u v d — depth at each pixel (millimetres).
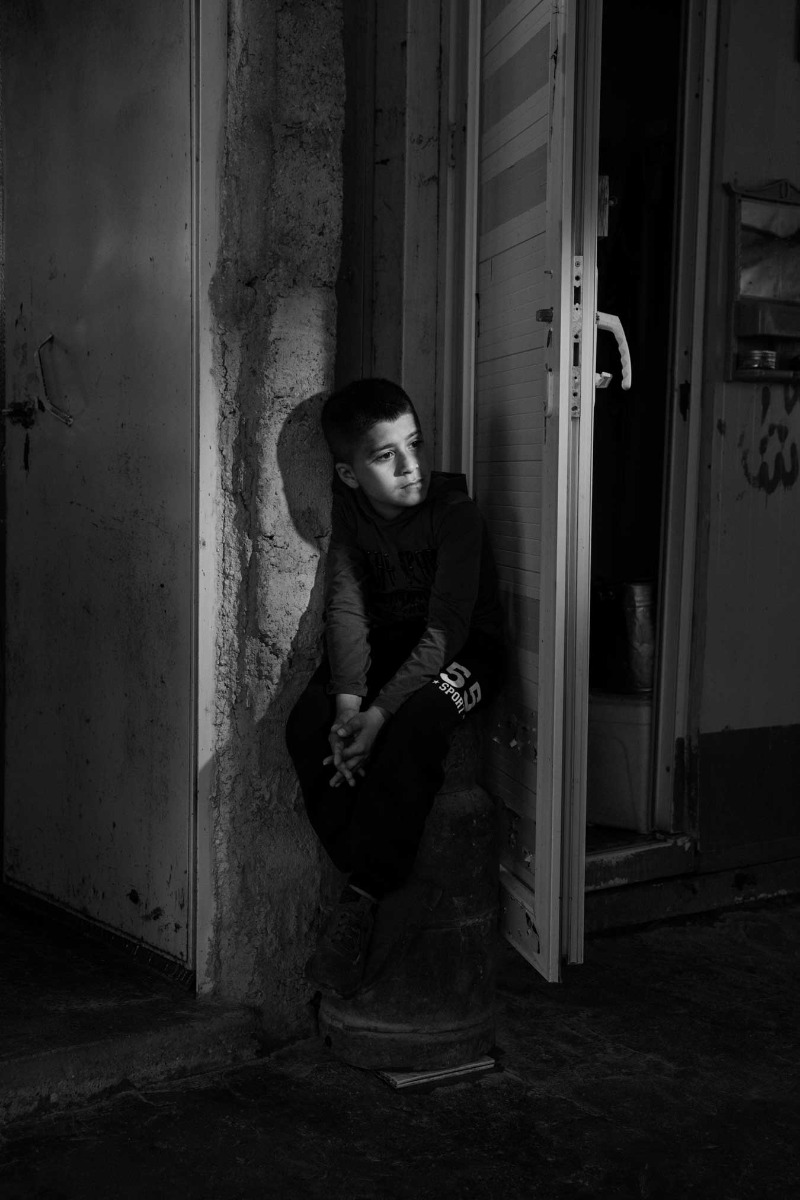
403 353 3004
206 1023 2467
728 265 3398
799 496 3619
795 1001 2926
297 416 2529
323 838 2465
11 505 3086
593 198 2566
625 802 3598
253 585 2535
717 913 3518
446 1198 2051
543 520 2439
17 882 3160
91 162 2734
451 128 2941
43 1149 2154
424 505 2537
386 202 2996
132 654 2721
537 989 2955
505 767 2764
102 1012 2482
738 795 3582
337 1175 2105
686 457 3449
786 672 3648
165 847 2666
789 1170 2170
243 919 2572
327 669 2586
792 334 3418
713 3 3314
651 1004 2885
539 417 2498
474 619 2650
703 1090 2461
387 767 2340
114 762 2801
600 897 3340
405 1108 2350
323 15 2488
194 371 2482
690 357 3432
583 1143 2240
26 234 2969
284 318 2492
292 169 2482
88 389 2805
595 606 3723
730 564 3502
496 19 2738
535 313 2512
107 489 2762
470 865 2486
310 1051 2572
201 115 2406
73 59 2766
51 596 2969
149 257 2584
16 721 3123
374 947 2461
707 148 3369
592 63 2590
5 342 3078
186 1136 2211
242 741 2566
